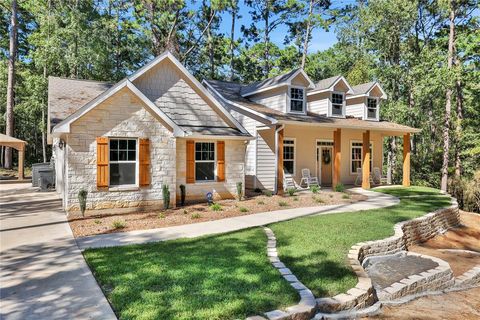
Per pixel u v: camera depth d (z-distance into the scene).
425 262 7.45
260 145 16.38
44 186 16.98
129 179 10.91
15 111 28.34
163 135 11.31
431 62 22.33
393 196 15.28
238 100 18.28
